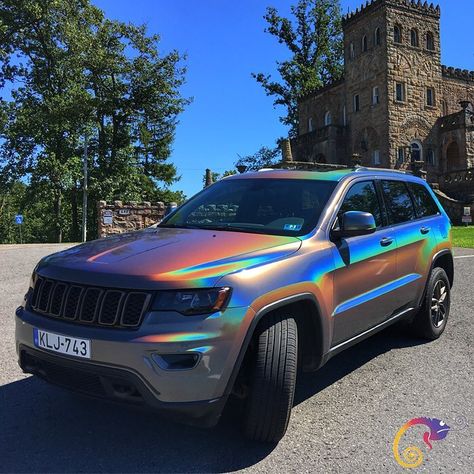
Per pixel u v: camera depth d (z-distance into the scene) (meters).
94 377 3.07
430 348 5.71
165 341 2.91
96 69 39.12
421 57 36.81
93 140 41.75
